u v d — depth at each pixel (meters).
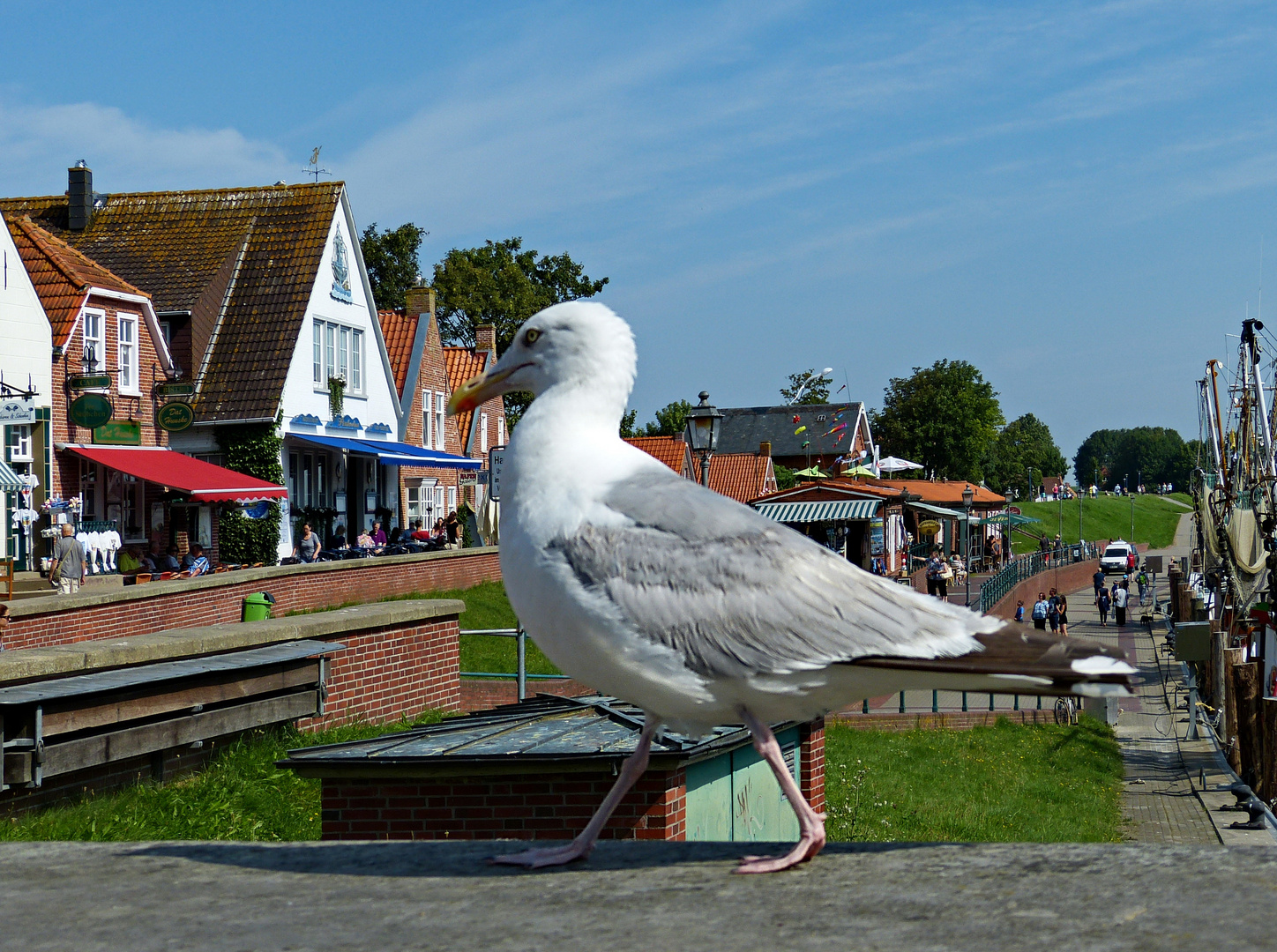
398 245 71.88
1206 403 39.16
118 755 10.95
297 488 39.50
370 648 16.03
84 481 32.56
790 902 3.31
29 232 33.59
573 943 3.04
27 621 18.38
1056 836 18.64
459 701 18.02
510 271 71.62
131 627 20.92
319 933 3.20
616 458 3.80
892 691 3.56
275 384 37.47
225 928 3.27
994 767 23.72
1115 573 85.06
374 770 8.20
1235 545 33.72
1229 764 24.52
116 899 3.59
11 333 30.33
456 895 3.53
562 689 20.14
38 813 10.53
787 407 93.94
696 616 3.50
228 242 40.72
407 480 47.16
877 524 53.44
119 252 40.69
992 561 81.44
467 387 3.97
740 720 3.72
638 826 8.11
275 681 13.43
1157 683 38.00
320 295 40.31
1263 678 25.67
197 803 11.44
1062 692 3.27
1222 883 3.33
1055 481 164.00
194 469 34.56
